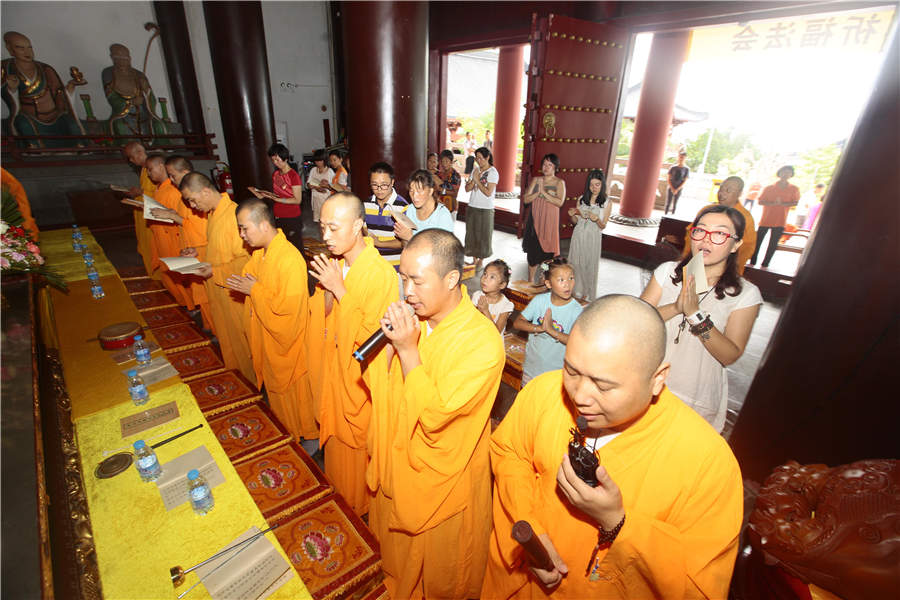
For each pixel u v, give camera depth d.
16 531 1.08
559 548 1.25
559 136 6.81
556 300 2.63
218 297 3.35
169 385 2.35
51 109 8.80
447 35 9.37
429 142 10.70
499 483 1.41
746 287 1.87
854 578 1.17
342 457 2.36
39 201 8.14
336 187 7.43
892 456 1.93
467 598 1.98
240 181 8.03
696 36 9.12
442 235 1.47
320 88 12.77
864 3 4.69
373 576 1.83
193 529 1.56
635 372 0.91
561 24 6.20
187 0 10.60
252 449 2.43
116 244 7.67
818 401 2.12
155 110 10.41
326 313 2.45
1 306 2.30
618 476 1.12
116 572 1.41
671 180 11.04
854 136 1.90
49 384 2.18
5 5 9.08
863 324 1.93
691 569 1.06
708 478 1.06
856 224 1.89
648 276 3.11
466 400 1.46
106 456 1.88
